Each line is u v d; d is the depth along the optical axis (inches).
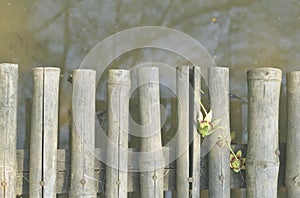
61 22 110.7
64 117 103.4
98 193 91.9
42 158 85.9
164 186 91.3
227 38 114.2
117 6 113.6
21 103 103.0
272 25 116.0
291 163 92.4
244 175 93.5
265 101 91.4
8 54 107.0
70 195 87.5
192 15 114.9
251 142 92.0
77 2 112.4
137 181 90.8
